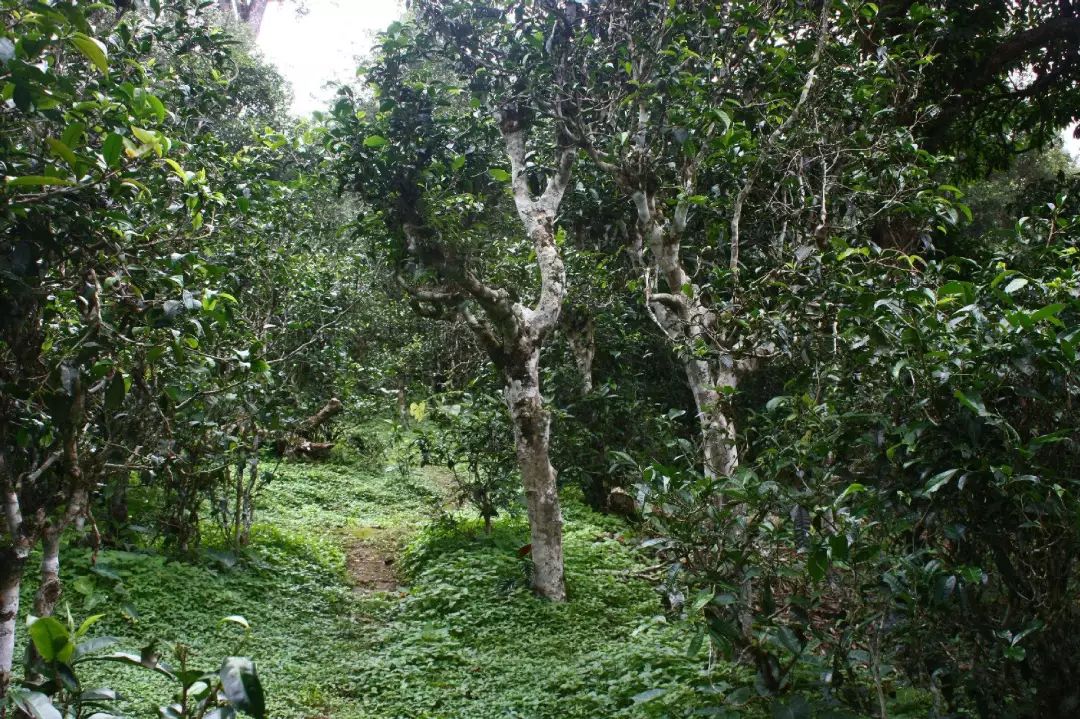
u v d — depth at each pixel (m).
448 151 8.01
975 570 3.40
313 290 9.87
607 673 5.76
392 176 7.42
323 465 13.95
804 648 4.04
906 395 3.72
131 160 3.08
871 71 6.96
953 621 3.75
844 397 4.29
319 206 13.25
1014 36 9.86
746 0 6.77
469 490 9.94
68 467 3.41
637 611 7.64
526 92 7.33
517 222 11.26
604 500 11.38
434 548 9.41
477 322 7.90
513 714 5.42
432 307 8.05
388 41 7.43
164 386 4.66
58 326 3.74
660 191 7.47
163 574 7.05
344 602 8.09
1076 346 3.38
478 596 7.93
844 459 4.20
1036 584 3.72
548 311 8.12
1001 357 3.51
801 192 6.78
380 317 15.62
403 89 7.51
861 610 3.92
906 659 4.02
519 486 10.00
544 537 7.92
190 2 7.16
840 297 4.94
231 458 7.95
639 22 7.18
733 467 6.05
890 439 3.84
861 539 3.80
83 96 3.87
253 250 7.93
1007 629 3.60
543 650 6.81
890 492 3.80
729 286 6.09
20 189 2.93
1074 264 4.87
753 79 6.91
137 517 8.20
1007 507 3.58
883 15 8.80
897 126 7.41
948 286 3.65
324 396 12.92
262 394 7.87
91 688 2.54
